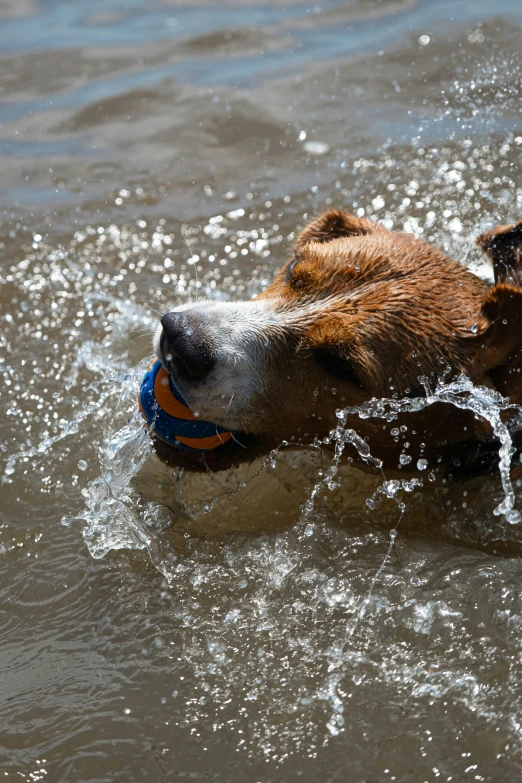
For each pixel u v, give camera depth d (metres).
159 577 4.59
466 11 9.88
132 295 6.83
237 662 4.05
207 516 5.03
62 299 6.81
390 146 8.01
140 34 10.26
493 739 3.59
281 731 3.72
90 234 7.48
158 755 3.67
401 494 5.02
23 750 3.73
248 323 4.51
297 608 4.30
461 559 4.48
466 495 4.91
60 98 9.13
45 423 5.67
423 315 4.53
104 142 8.50
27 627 4.39
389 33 9.71
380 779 3.51
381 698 3.81
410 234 5.15
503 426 4.38
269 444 4.78
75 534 4.89
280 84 9.04
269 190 7.76
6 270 7.12
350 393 4.50
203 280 6.93
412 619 4.14
